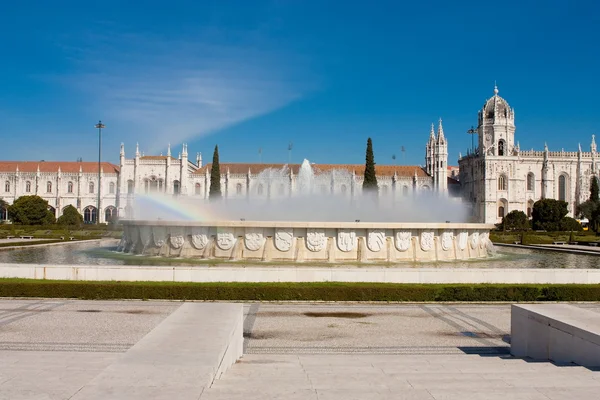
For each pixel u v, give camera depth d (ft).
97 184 417.08
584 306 66.90
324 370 35.83
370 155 298.35
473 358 42.06
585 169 424.87
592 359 35.37
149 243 119.34
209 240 108.99
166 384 24.97
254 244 105.70
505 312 62.64
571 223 327.06
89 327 52.29
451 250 117.91
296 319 57.72
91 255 124.88
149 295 67.67
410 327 54.34
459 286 69.36
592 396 26.73
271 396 26.07
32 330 50.80
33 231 254.27
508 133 417.08
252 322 56.03
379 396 26.78
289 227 104.58
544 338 40.42
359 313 61.31
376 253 107.86
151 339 33.17
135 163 400.26
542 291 69.77
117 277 74.59
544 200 333.21
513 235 237.25
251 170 410.11
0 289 68.13
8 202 417.49
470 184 441.27
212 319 39.14
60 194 416.67
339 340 48.70
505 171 410.93
